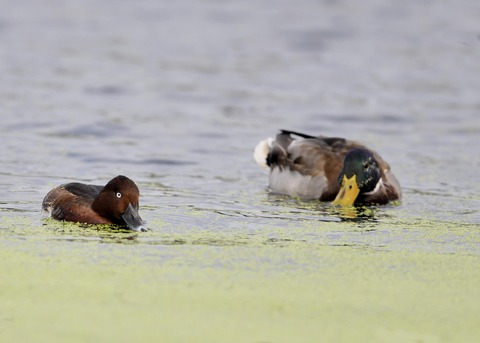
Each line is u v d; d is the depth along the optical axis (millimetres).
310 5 48000
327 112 28906
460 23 43875
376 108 29594
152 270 12898
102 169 21156
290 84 32750
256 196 19406
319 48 38812
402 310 11633
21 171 20406
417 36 41281
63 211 15570
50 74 32594
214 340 10508
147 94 30438
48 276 12484
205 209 17469
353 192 18859
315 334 10766
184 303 11625
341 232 15844
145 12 45625
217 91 31328
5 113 26594
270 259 13703
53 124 25609
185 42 39219
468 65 36531
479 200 19234
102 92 30344
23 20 42562
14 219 15656
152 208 17234
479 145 25156
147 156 22750
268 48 38625
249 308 11531
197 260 13492
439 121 28094
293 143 20609
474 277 13094
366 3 48500
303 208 18297
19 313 11164
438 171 22188
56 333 10609
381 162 19828
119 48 37688
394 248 14680
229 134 25797
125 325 10867
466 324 11203
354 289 12391
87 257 13406
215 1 48844
